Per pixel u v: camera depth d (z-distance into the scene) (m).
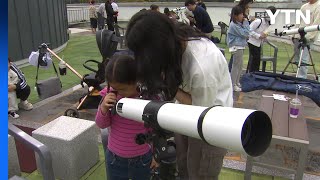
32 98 5.39
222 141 0.92
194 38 1.53
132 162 1.95
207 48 1.53
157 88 1.37
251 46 5.96
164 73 1.38
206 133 0.96
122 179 2.06
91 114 4.64
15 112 4.59
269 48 10.28
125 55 1.74
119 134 1.93
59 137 2.83
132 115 1.35
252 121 1.00
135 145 1.91
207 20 6.64
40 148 1.86
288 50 9.91
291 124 2.84
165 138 1.30
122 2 19.83
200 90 1.51
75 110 4.31
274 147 2.88
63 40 11.02
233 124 0.88
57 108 4.88
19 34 7.82
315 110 4.80
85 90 5.78
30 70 7.54
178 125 1.07
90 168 3.15
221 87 1.60
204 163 1.80
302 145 2.51
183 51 1.49
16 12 7.67
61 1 10.88
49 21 9.55
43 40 9.12
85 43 11.91
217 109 0.99
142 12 1.33
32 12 8.43
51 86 5.36
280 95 3.77
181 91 1.63
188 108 1.08
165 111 1.13
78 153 2.93
